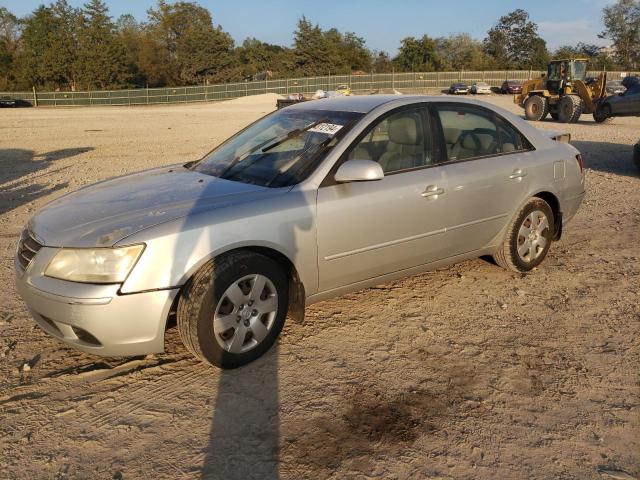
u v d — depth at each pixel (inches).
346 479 104.0
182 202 140.9
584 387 133.7
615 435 116.5
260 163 161.5
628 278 202.1
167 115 1341.0
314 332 160.7
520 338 158.1
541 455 110.4
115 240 125.9
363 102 173.5
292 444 113.6
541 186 197.2
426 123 172.6
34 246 136.2
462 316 171.8
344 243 151.7
